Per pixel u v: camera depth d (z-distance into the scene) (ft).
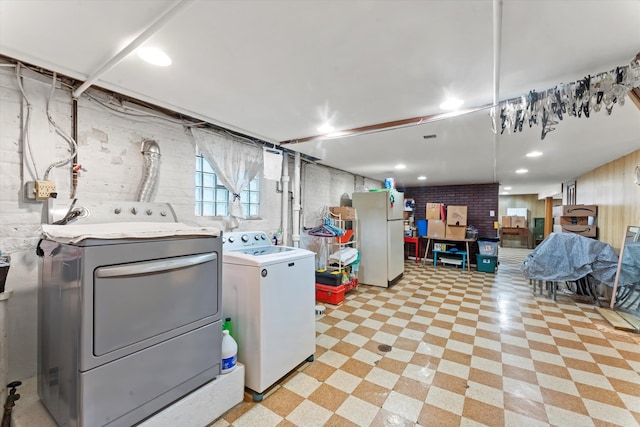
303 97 6.68
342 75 5.57
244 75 5.61
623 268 11.27
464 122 8.13
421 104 7.04
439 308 11.71
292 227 12.99
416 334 9.12
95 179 6.62
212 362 5.42
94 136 6.61
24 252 5.55
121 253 4.19
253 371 6.06
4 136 5.38
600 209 15.44
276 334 6.37
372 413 5.54
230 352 5.74
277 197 12.19
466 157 13.14
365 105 7.14
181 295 4.93
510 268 21.08
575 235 13.25
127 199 7.21
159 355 4.60
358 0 3.52
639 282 10.77
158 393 4.59
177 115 8.25
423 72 5.43
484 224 23.32
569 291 14.23
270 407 5.73
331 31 4.19
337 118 8.13
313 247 14.93
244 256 6.40
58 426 4.36
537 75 5.47
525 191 30.96
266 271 6.18
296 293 7.00
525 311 11.41
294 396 6.07
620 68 4.94
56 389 4.41
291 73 5.53
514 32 4.15
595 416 5.43
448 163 14.75
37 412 4.70
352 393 6.16
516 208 36.65
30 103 5.62
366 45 4.56
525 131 8.90
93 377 3.88
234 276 6.48
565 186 23.73
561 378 6.68
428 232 21.74
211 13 3.76
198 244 5.25
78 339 3.84
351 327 9.67
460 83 5.87
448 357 7.67
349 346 8.30
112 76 5.65
